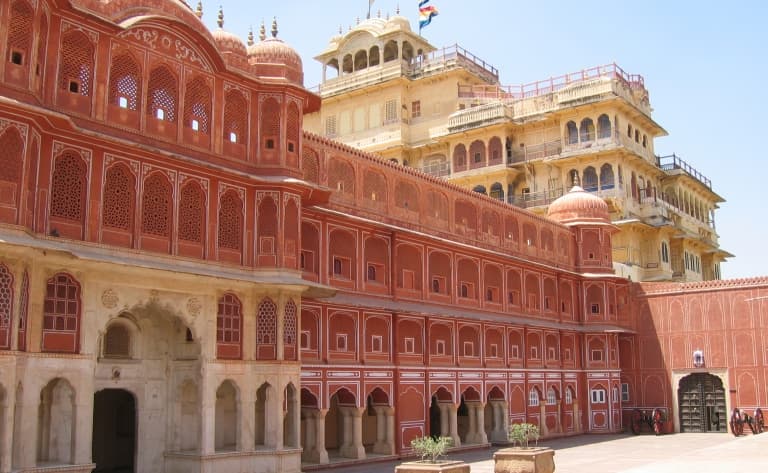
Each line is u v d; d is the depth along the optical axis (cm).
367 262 2495
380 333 2483
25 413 1452
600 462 2289
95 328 1606
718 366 3506
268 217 1956
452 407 2744
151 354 1853
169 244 1766
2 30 1438
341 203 2412
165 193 1783
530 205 4194
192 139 1861
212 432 1773
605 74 4194
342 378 2292
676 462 2127
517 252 3262
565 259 3597
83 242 1603
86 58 1673
